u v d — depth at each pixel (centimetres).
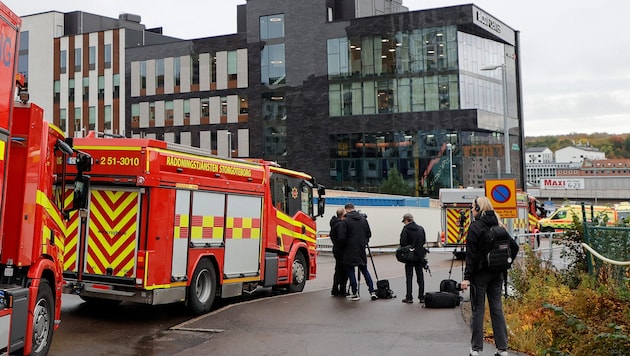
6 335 711
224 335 1022
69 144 938
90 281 1131
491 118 6525
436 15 6291
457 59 6222
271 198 1502
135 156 1108
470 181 6228
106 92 7669
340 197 3300
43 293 828
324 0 6681
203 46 7175
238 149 6950
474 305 830
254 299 1466
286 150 6756
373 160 6431
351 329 1055
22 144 777
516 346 871
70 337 1014
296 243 1599
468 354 859
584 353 777
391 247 3491
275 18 6844
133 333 1053
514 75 7200
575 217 1334
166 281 1134
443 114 6225
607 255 1166
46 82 8019
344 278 1478
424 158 6269
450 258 2894
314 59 6675
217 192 1281
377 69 6456
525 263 1338
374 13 7319
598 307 953
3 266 757
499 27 6794
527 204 3641
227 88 7044
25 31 8181
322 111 6631
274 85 6831
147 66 7450
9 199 766
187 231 1190
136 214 1113
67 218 927
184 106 7250
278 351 905
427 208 3925
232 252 1329
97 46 7750
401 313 1209
